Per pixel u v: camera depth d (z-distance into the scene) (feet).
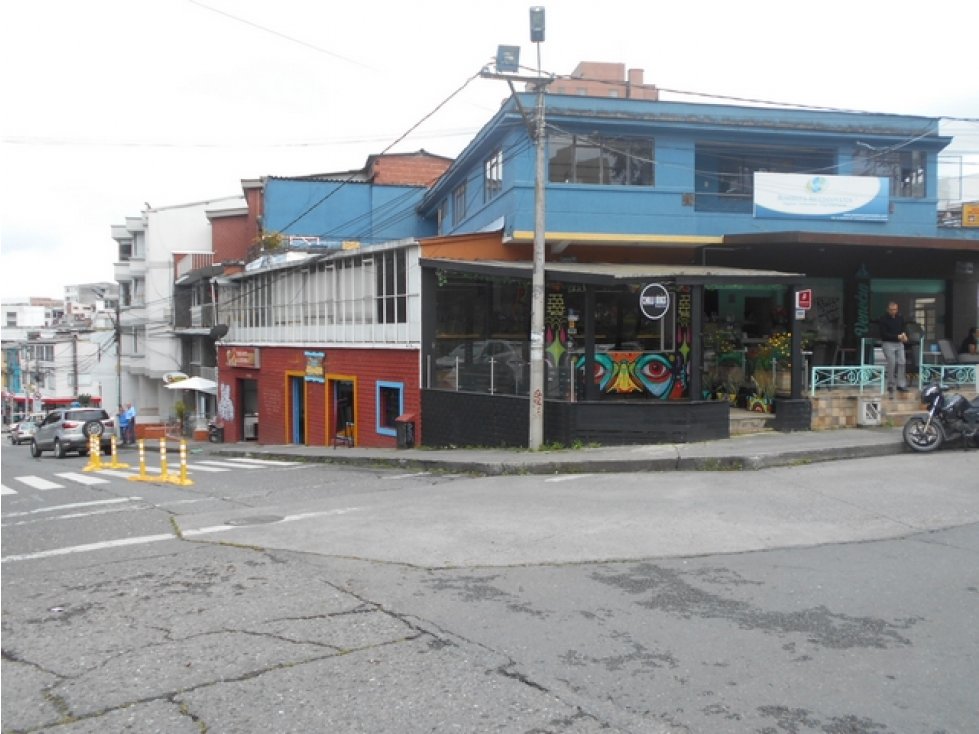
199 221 140.77
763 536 26.99
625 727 13.58
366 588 22.08
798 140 61.46
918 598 20.26
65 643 18.26
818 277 64.85
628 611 19.62
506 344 56.08
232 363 103.40
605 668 16.08
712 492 34.78
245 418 105.19
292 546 27.37
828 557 24.36
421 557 25.29
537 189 48.75
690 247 61.57
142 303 144.66
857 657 16.51
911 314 66.69
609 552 25.32
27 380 233.35
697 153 62.64
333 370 77.00
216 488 45.11
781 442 45.55
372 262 69.31
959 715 13.94
